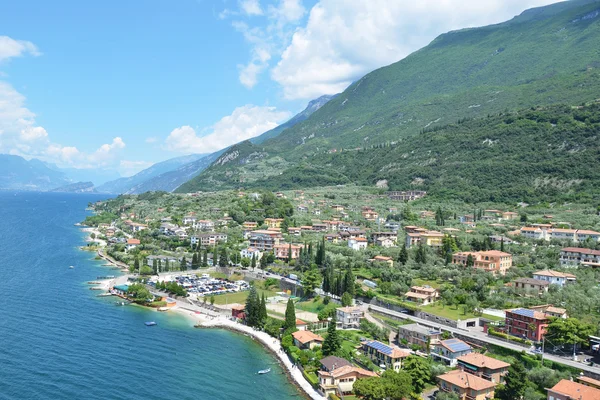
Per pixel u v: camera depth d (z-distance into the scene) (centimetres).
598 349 12250
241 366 13550
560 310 13975
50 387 11531
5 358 13012
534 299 15912
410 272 19738
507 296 16562
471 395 10844
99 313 17912
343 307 16938
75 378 12106
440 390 11412
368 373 12150
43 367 12612
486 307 16100
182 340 15500
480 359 12094
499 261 19625
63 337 14975
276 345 15212
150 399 11288
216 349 14838
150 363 13400
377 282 19462
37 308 17912
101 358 13512
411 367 11894
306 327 16150
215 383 12344
